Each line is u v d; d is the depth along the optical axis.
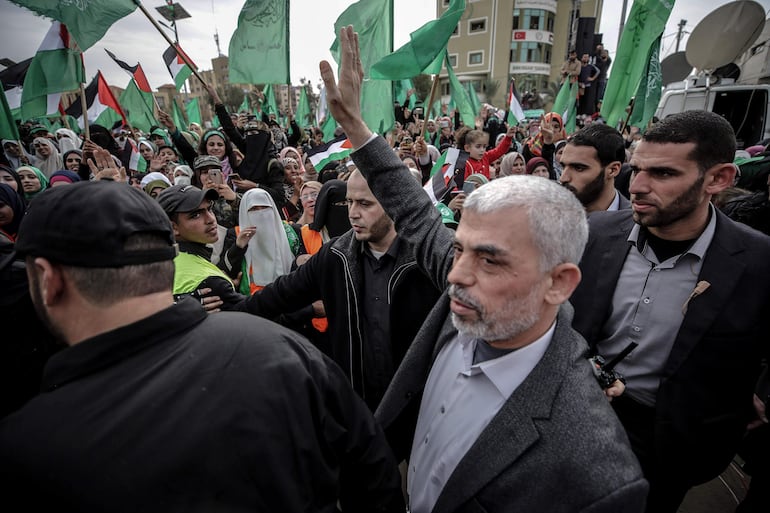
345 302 1.65
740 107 6.82
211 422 0.64
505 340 0.91
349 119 1.29
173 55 5.91
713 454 1.31
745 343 1.19
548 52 37.84
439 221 1.36
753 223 2.15
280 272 2.51
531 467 0.80
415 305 1.58
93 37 2.73
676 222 1.25
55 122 9.88
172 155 5.38
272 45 3.54
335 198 2.64
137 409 0.62
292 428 0.71
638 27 3.04
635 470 0.74
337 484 0.80
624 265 1.43
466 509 0.88
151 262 0.71
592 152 1.97
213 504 0.62
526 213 0.79
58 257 0.66
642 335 1.35
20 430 0.59
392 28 3.27
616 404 1.42
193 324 0.74
